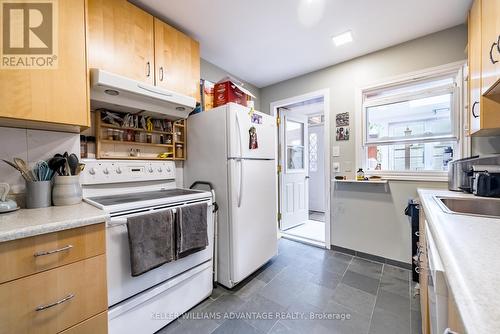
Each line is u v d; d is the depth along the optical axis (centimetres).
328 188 267
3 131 119
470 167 163
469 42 158
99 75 127
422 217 138
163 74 172
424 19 180
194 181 206
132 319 125
